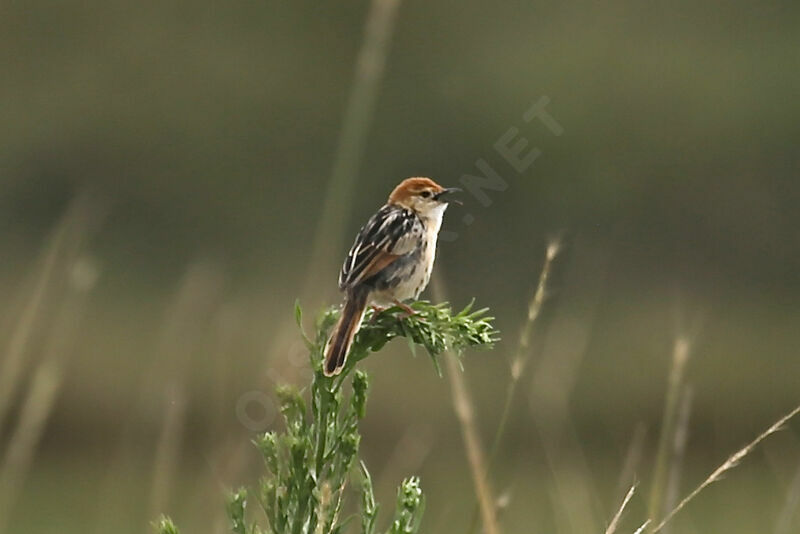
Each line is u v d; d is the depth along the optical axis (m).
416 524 4.21
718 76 24.72
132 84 26.11
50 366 6.39
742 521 10.52
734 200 22.97
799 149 23.73
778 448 12.47
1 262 22.23
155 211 24.27
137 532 9.75
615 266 20.80
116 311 18.44
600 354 16.00
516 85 25.09
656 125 23.80
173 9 27.14
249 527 4.27
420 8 25.78
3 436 8.48
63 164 24.89
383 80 25.12
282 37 27.00
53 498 12.56
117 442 14.04
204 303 9.83
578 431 13.92
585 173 22.73
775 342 17.64
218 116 25.89
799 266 21.80
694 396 14.52
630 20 26.06
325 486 4.02
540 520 9.38
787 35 25.61
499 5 26.28
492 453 5.23
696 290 20.39
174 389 7.07
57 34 26.69
